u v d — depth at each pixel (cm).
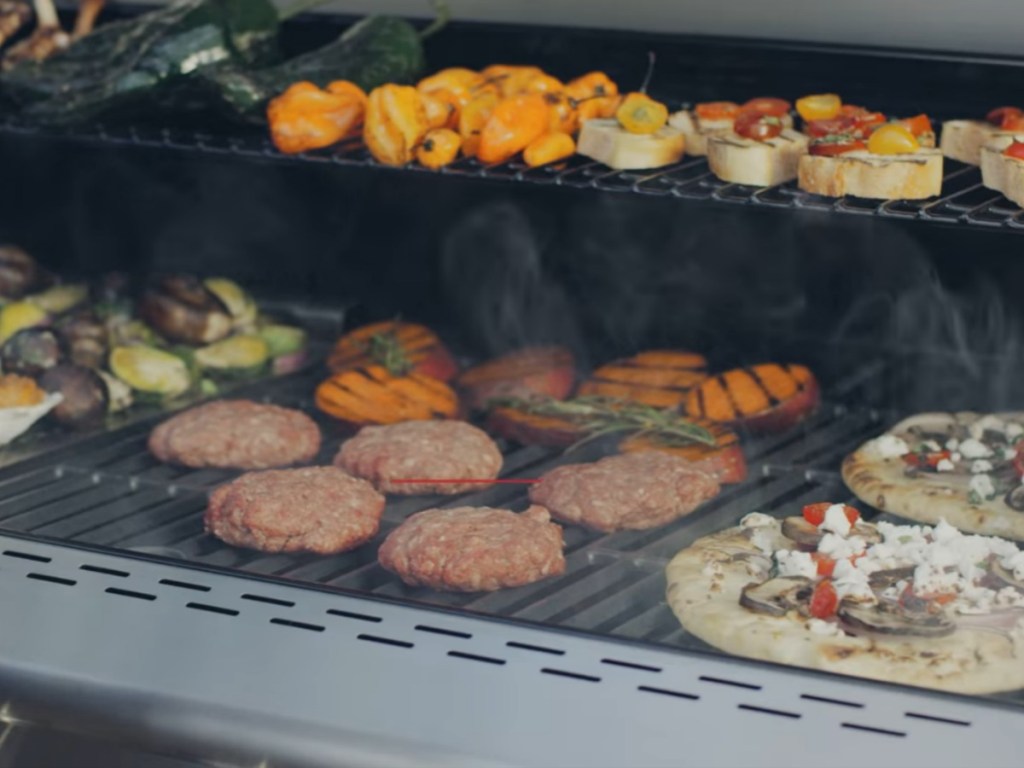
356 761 111
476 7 154
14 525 138
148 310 161
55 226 170
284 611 120
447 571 128
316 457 148
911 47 143
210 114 153
